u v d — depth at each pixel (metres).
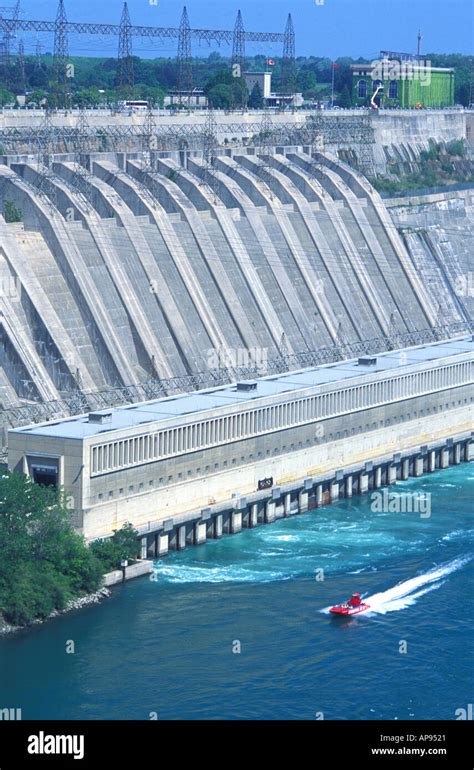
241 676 190.50
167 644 199.88
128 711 180.25
